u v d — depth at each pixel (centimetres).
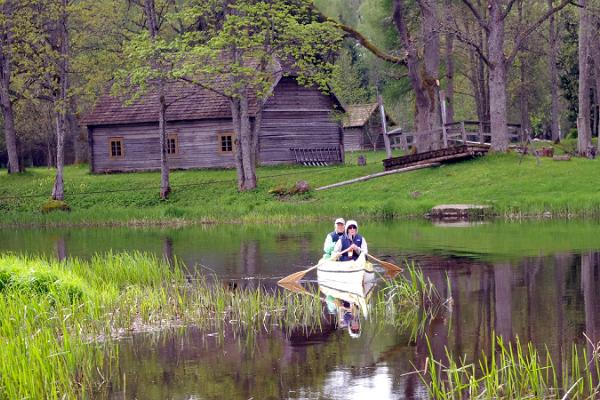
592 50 7562
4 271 2386
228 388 1698
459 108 12838
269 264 3431
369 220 5297
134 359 1922
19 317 2041
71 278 2464
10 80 7750
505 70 6294
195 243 4312
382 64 11706
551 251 3503
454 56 8925
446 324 2195
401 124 12962
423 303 2492
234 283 2956
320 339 2075
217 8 6153
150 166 7850
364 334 2114
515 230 4381
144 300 2444
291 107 7675
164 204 6488
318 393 1655
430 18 6272
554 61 8106
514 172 5834
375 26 8306
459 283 2800
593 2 7688
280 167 7475
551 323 2170
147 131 7838
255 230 5009
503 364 1664
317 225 5247
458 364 1823
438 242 3950
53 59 6631
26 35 6738
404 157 6272
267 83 6338
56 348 1820
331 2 8081
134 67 6400
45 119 9606
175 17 6150
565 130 12338
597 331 2072
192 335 2144
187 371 1820
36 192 7100
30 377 1570
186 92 7825
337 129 7838
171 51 6362
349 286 2867
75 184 7175
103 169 7975
